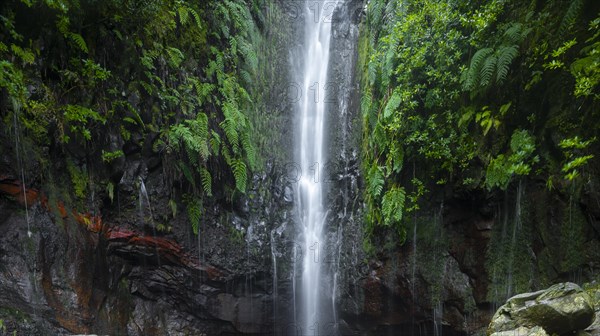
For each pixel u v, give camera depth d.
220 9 10.55
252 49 11.27
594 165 7.05
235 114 9.96
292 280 11.05
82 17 7.96
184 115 9.55
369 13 11.69
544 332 5.92
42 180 7.56
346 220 11.09
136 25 8.73
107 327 8.38
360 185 11.07
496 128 7.98
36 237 7.38
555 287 6.33
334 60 12.29
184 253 9.72
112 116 8.45
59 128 7.66
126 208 8.89
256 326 10.85
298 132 12.12
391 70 9.80
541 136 7.62
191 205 9.58
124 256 9.12
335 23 12.52
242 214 10.77
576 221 7.39
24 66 7.31
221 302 10.47
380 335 10.61
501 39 7.95
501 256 8.35
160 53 9.09
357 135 11.49
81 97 8.02
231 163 9.91
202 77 10.15
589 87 6.45
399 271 9.88
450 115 8.79
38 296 7.23
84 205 8.16
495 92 8.17
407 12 9.98
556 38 7.22
